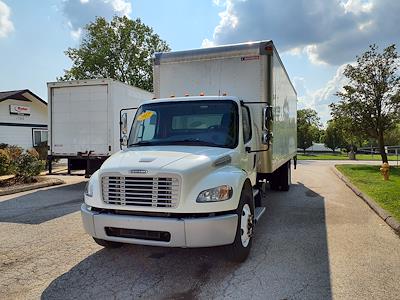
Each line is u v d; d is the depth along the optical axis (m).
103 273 4.73
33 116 25.62
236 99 5.95
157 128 5.98
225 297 4.01
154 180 4.36
